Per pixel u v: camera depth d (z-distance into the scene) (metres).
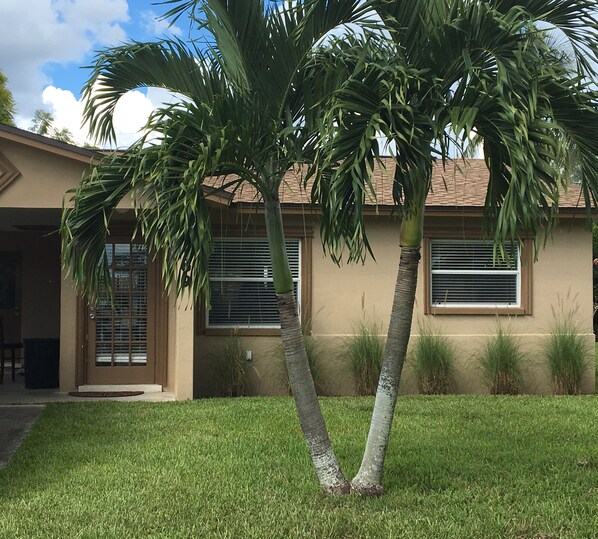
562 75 4.29
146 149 4.37
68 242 5.10
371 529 4.45
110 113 5.36
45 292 14.22
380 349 10.83
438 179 12.47
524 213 3.80
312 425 5.13
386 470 5.90
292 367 5.11
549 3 4.51
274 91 4.75
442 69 4.41
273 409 9.02
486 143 4.67
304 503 5.01
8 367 14.15
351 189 4.07
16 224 12.13
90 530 4.50
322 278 11.22
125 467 6.09
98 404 9.45
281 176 4.94
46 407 9.24
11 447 7.06
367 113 4.07
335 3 4.46
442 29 4.20
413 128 3.96
